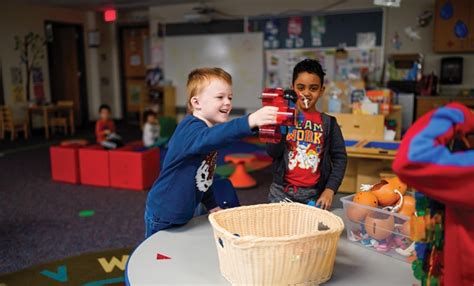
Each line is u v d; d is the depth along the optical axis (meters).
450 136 0.73
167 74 7.79
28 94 7.46
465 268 0.78
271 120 0.97
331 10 6.35
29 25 7.39
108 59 8.84
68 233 2.91
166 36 7.70
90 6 7.61
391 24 6.05
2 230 2.97
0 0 6.85
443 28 5.60
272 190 1.61
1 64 6.99
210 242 1.20
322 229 1.01
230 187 1.64
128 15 8.48
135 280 0.97
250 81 7.08
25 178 4.43
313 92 1.56
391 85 5.83
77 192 3.93
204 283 0.96
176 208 1.29
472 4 5.41
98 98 8.71
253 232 1.12
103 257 2.52
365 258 1.10
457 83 5.78
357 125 3.60
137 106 8.94
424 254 0.84
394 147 3.19
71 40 8.23
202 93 1.24
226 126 1.07
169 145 1.32
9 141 6.72
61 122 7.46
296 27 6.62
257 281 0.90
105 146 4.51
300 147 1.57
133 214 3.31
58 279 2.25
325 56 6.48
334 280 0.97
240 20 7.00
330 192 1.49
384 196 1.19
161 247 1.16
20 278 2.25
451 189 0.70
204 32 7.33
